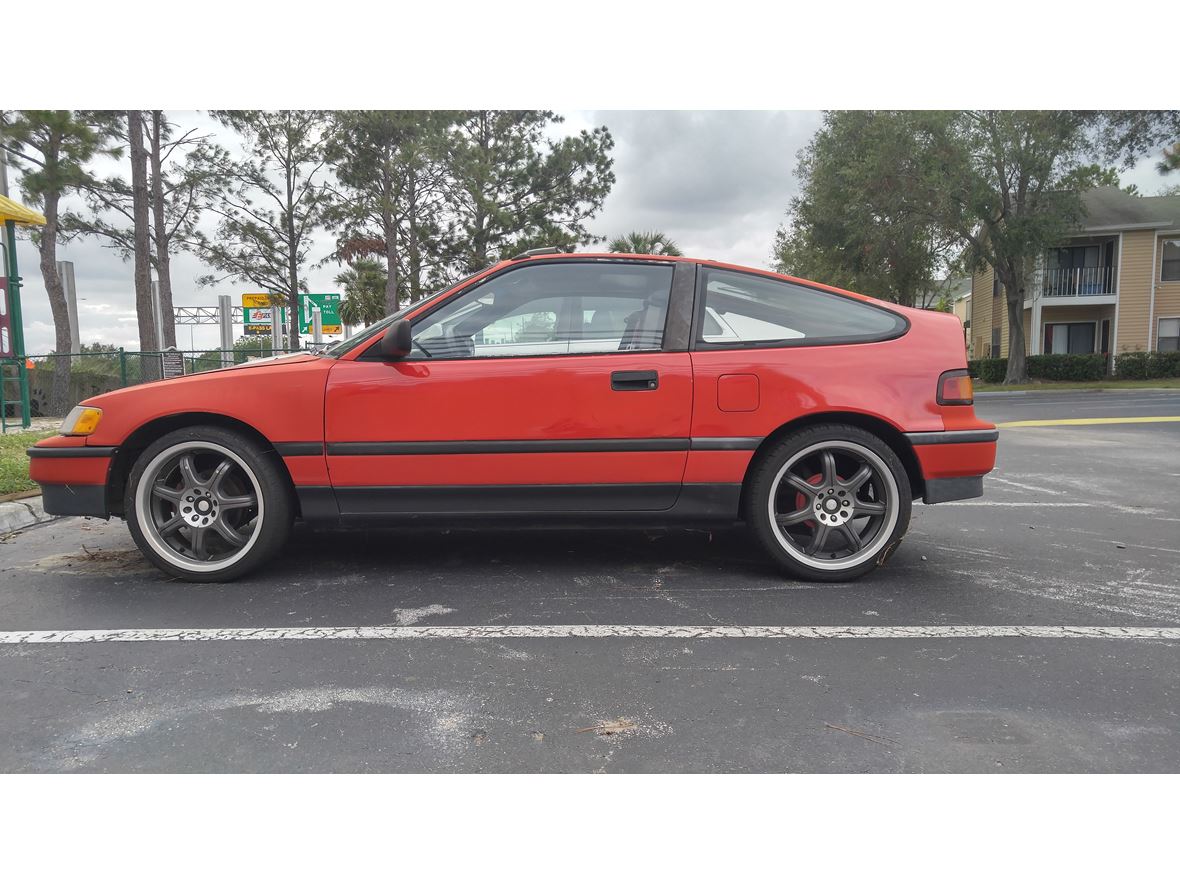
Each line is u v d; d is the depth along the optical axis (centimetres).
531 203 3056
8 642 311
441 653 300
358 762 221
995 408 1739
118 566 422
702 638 316
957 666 288
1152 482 720
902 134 2777
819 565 390
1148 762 221
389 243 2852
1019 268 2861
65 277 2425
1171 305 3002
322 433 375
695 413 378
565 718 247
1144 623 336
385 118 2644
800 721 245
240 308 4775
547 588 381
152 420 380
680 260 396
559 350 382
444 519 385
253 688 269
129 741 232
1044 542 486
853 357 384
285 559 432
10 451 806
